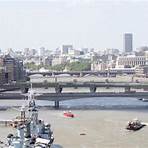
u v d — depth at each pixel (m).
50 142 185.38
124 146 199.25
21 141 169.75
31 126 185.75
